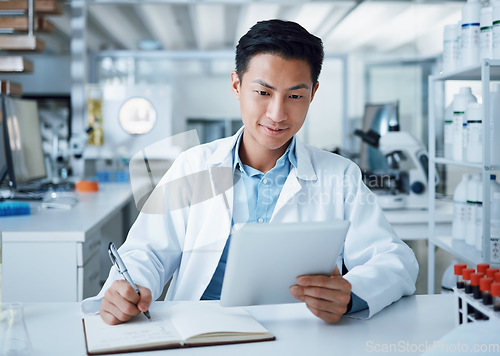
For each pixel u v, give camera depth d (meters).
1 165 3.30
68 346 1.00
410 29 6.61
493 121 1.90
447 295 1.33
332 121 7.30
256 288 1.06
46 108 6.68
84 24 4.99
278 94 1.22
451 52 2.22
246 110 1.26
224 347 0.99
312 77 1.24
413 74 6.46
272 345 1.01
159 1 5.04
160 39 7.26
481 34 1.97
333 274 1.22
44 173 3.56
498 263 1.89
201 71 7.08
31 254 2.08
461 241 2.30
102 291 1.19
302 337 1.05
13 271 2.07
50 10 4.05
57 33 6.58
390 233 1.44
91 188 3.61
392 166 3.09
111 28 6.70
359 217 1.46
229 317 1.10
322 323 1.12
